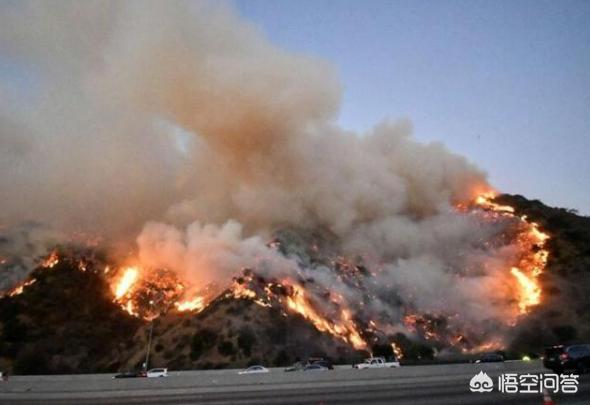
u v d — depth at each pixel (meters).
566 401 19.36
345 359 93.19
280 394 27.50
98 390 32.66
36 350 102.69
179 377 34.22
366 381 35.91
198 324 102.00
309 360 63.53
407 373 37.72
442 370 38.72
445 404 19.94
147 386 33.38
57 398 28.95
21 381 32.69
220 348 92.88
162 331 107.00
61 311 118.50
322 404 21.47
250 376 35.72
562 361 31.64
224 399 25.42
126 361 98.38
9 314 113.38
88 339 110.50
